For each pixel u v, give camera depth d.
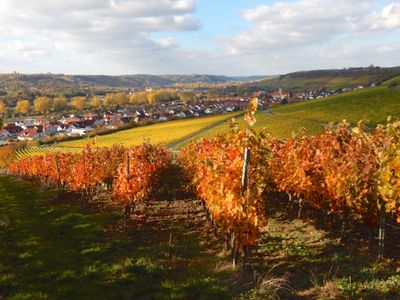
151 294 11.07
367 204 14.14
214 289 10.88
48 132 165.38
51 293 11.08
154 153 33.72
